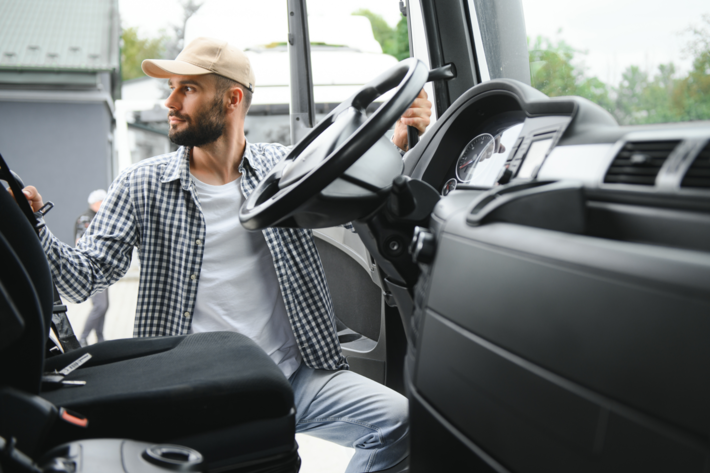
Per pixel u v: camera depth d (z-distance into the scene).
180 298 1.44
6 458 0.67
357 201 1.02
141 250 1.48
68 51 11.48
